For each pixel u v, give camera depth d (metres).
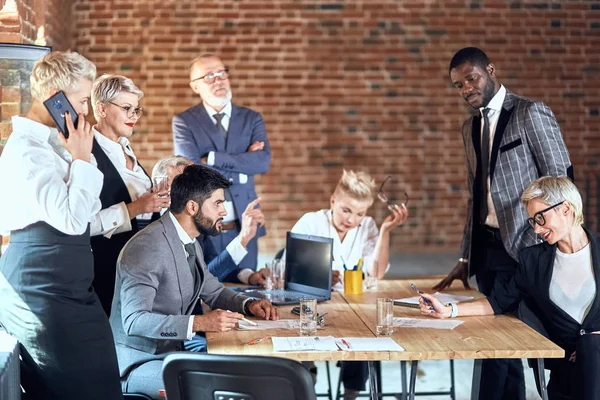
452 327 3.18
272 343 2.92
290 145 8.94
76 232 2.63
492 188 3.88
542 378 2.96
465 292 3.94
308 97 8.90
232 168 4.85
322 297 3.75
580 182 9.09
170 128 8.74
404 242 9.12
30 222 2.60
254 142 5.05
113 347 2.80
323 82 8.90
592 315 3.16
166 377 2.30
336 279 4.05
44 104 2.60
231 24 8.75
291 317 3.38
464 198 9.12
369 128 8.99
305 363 2.99
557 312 3.22
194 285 3.27
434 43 8.91
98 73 8.63
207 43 8.73
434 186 9.09
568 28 8.92
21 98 3.38
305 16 8.80
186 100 8.73
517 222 3.83
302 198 9.01
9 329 2.68
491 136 3.98
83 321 2.68
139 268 3.04
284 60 8.84
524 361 5.12
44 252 2.61
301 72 8.87
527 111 3.81
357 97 8.95
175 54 8.70
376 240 4.37
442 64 8.94
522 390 3.73
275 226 9.01
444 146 9.05
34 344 2.63
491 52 8.93
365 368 4.14
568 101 9.01
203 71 4.96
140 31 8.64
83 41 8.60
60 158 2.70
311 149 8.96
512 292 3.42
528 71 8.95
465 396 4.48
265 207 8.99
